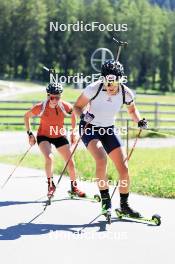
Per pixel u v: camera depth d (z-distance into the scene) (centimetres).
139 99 13238
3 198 1995
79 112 1634
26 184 2292
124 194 1656
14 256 1325
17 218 1692
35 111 1939
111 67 1567
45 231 1548
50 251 1366
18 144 4350
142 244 1426
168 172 2620
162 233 1528
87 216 1719
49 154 1908
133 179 2378
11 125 6078
